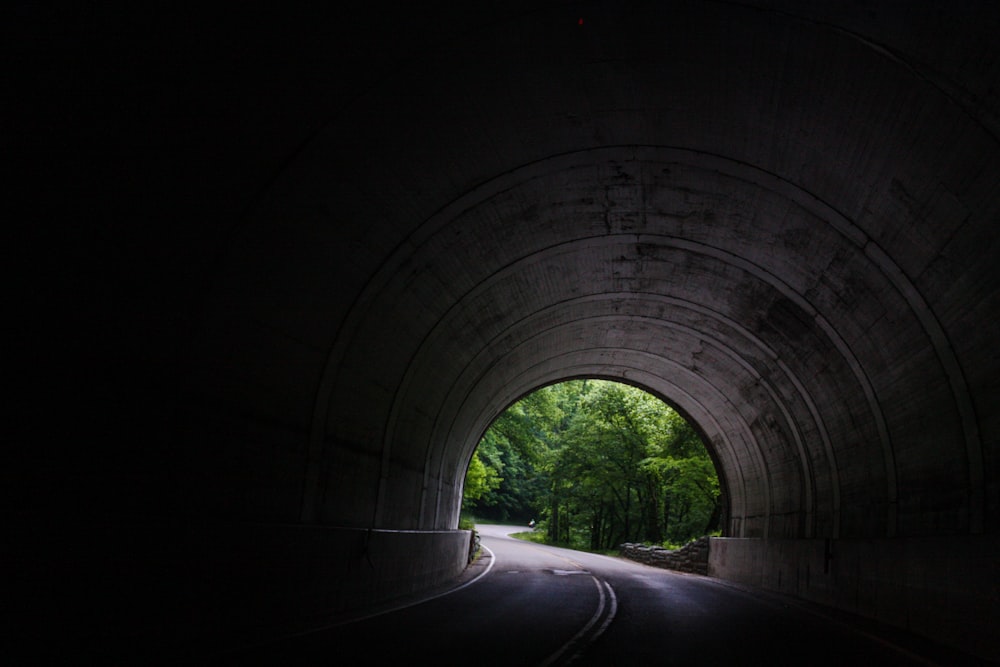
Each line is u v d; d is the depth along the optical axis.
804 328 14.46
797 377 16.36
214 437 7.73
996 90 7.14
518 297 15.45
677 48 8.40
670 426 35.06
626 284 16.75
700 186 11.66
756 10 7.59
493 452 54.25
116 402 6.27
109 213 6.03
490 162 10.23
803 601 16.44
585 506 54.22
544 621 10.69
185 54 5.96
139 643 6.23
